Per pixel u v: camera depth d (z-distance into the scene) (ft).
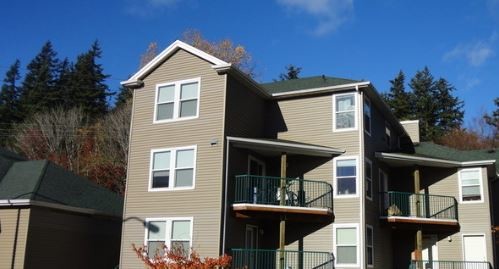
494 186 101.04
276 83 93.86
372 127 84.02
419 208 84.99
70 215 75.00
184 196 71.05
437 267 86.79
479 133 185.47
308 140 80.94
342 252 74.23
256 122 81.05
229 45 168.66
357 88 78.95
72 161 149.28
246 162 75.15
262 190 73.10
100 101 193.67
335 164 77.92
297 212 71.82
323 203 76.54
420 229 83.46
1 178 77.51
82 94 187.83
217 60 73.56
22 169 79.61
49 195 73.00
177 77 76.54
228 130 72.13
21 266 66.08
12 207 69.36
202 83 74.38
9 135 166.50
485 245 85.97
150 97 77.82
